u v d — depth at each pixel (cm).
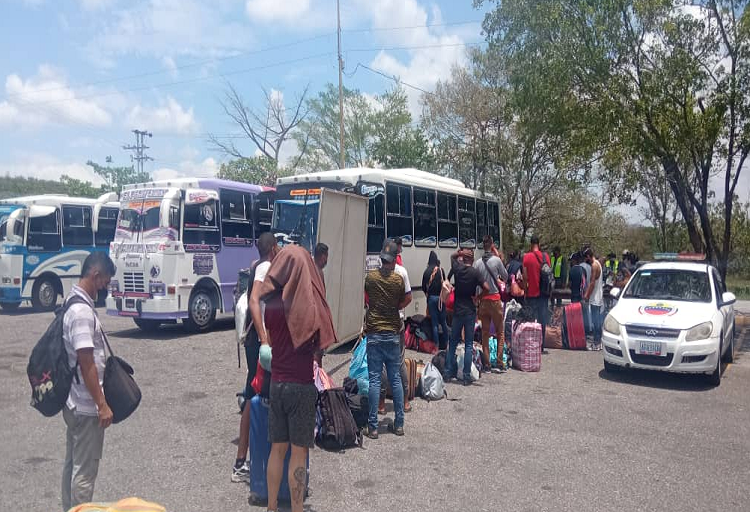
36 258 1781
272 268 450
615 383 973
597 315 1307
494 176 2822
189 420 723
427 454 628
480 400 847
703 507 509
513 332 1090
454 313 941
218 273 1406
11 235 1731
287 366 446
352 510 493
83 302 407
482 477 567
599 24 1547
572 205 2958
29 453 604
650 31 1566
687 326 959
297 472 451
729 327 1152
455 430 709
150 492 518
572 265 1405
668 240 3669
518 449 646
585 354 1244
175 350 1159
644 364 966
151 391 855
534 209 2973
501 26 1773
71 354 402
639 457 627
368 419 692
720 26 1541
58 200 1848
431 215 1522
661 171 1955
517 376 1010
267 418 498
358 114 3634
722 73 1564
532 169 2775
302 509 454
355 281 1153
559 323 1381
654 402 857
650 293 1088
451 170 2941
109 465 578
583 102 1658
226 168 3278
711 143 1596
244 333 565
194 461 592
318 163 3691
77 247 1895
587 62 1564
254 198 1530
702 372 949
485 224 1902
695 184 1864
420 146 3131
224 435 671
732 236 3553
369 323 687
